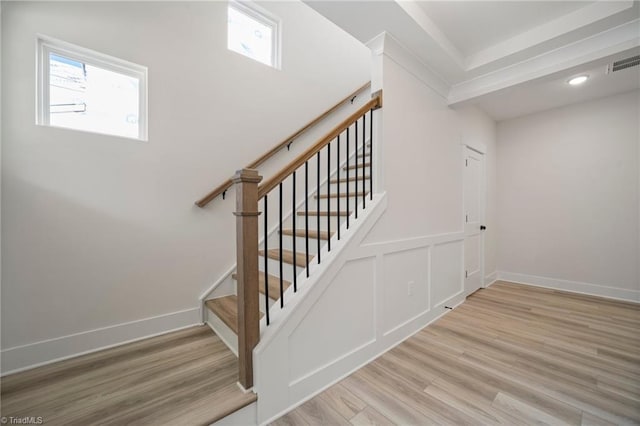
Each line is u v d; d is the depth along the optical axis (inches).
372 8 68.8
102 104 78.0
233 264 98.3
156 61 83.0
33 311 66.2
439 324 99.7
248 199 53.2
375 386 64.9
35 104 66.1
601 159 129.5
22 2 64.2
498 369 70.9
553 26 80.5
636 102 120.9
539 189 148.2
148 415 50.5
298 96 117.5
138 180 80.2
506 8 75.8
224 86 96.9
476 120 138.0
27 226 65.4
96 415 50.7
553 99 131.1
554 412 55.7
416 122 94.3
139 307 80.6
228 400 53.1
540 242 148.2
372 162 82.7
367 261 76.4
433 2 73.9
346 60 135.6
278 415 55.9
